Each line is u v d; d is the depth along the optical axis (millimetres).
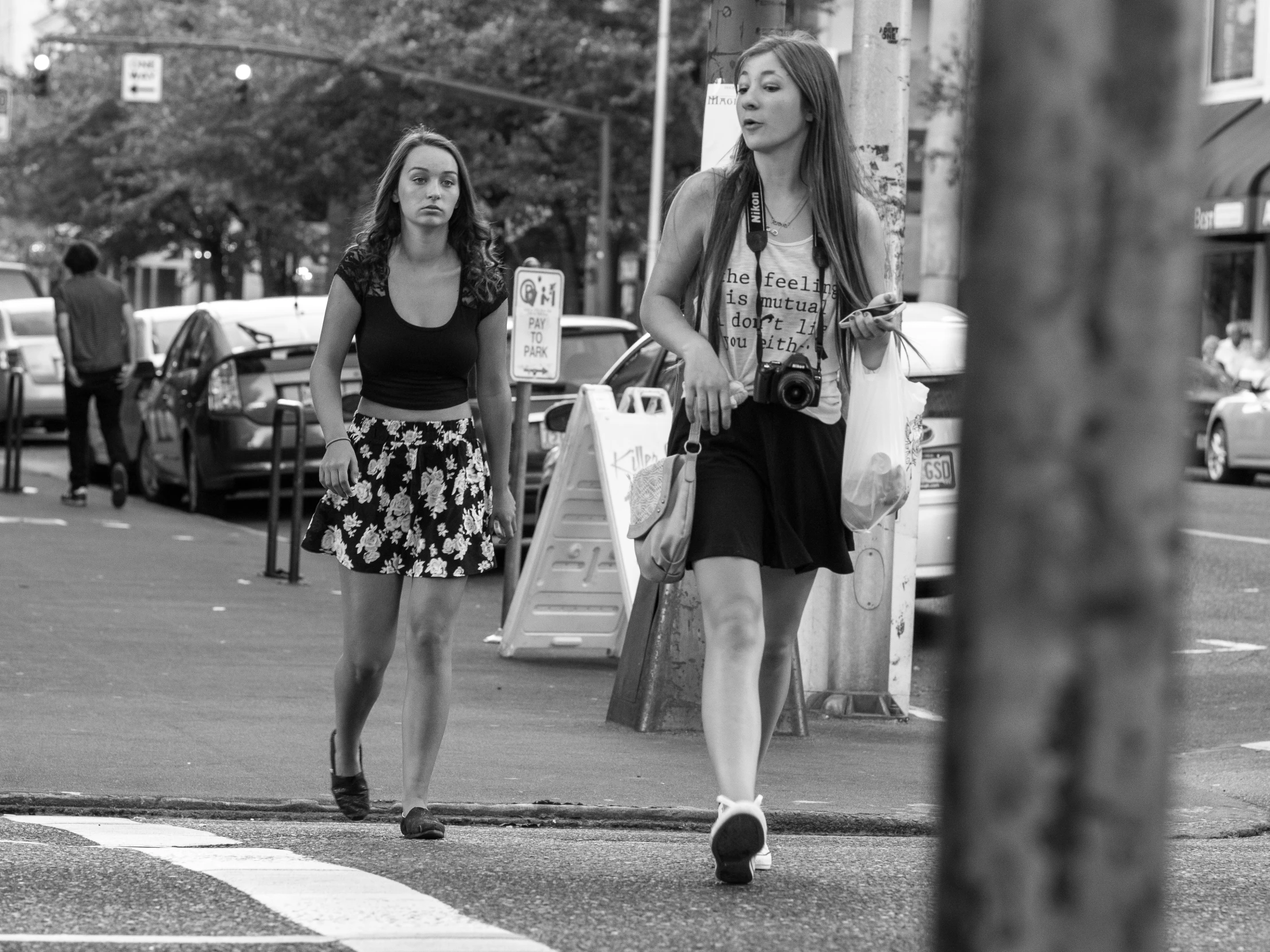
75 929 15398
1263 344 122188
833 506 18203
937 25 146500
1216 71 133125
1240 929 17062
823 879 18656
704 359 17703
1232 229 122250
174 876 17828
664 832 23438
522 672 38812
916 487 34906
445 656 21047
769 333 18203
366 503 20719
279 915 16078
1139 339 3527
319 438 70000
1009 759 3592
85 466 71688
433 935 15336
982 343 3584
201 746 27875
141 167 197250
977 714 3609
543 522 40219
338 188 152750
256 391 69438
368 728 30297
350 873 18281
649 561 17938
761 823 17344
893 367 18219
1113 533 3537
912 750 31141
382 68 127188
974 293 3625
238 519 72250
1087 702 3553
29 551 55312
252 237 196875
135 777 25109
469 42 140250
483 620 48094
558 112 130625
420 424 20734
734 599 17656
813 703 34719
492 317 21031
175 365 75062
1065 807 3570
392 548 20797
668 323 18344
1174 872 20219
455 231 20953
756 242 18281
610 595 40875
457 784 25672
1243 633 47406
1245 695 38562
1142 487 3539
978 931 3627
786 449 18000
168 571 52938
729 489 17797
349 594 21031
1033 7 3518
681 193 18766
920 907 17219
